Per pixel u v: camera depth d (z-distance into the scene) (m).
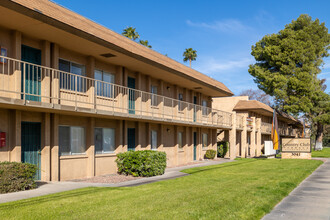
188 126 26.95
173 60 23.86
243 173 18.47
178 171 19.62
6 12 10.98
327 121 48.72
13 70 12.59
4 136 12.38
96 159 17.11
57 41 14.27
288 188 13.11
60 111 13.53
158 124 23.22
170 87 25.03
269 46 44.72
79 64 16.41
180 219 7.88
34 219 7.59
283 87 43.12
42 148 13.92
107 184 13.94
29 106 11.72
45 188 12.20
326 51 44.69
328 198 11.38
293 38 43.88
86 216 7.98
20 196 10.41
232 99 41.91
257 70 45.94
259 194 11.45
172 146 24.97
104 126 17.86
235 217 8.21
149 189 12.30
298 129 65.81
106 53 16.17
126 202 9.68
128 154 17.17
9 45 12.70
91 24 15.63
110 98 18.02
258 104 40.81
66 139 15.50
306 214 8.98
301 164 25.28
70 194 10.94
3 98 10.78
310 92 42.53
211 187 12.89
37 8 11.46
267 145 36.75
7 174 11.16
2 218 7.59
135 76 20.64
